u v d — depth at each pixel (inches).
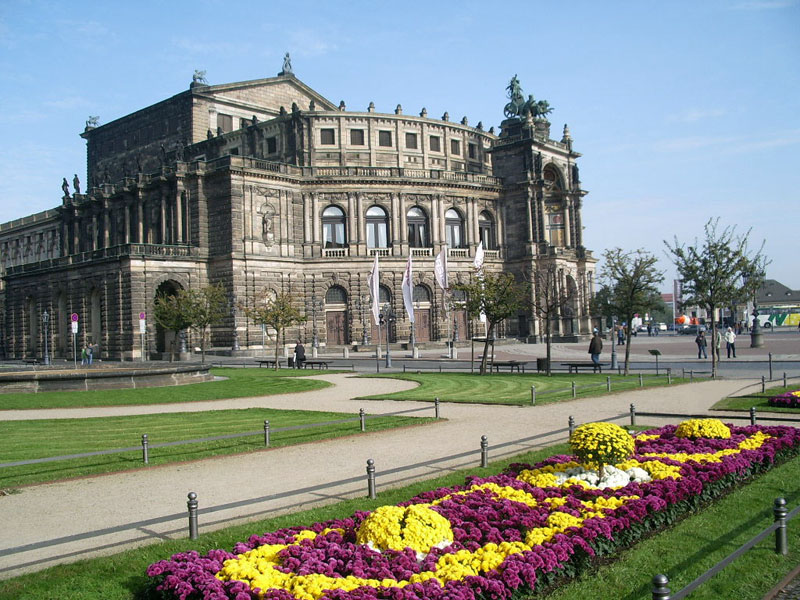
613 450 690.2
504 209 4510.3
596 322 4911.4
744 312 6540.4
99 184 5152.6
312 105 4443.9
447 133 4485.7
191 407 1515.7
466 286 2293.3
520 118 4579.2
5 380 1790.1
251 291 3713.1
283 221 3885.3
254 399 1676.9
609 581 485.1
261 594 431.2
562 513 560.7
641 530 574.9
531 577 458.0
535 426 1119.6
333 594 417.1
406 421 1204.5
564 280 4503.0
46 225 5487.2
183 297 3289.9
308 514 634.2
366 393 1754.4
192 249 3727.9
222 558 493.7
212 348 3745.1
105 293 3718.0
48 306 4244.6
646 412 1221.1
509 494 633.6
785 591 470.6
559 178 4731.8
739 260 1956.2
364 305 3998.5
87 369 2455.7
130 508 683.4
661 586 339.9
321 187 3993.6
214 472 839.7
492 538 519.8
